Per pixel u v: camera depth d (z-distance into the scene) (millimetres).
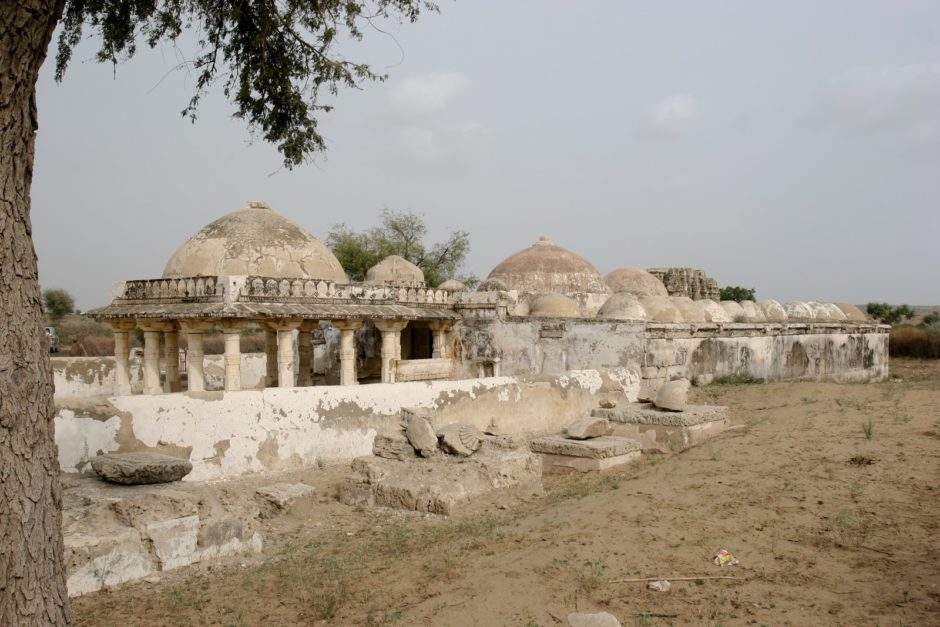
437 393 14609
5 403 3955
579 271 30031
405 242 42906
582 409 17562
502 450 11375
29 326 4090
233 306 16938
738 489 8320
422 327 26859
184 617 6238
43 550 4090
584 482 11289
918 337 42500
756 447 10617
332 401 13023
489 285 28547
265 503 9875
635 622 5031
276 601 6496
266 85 7879
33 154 4172
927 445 9523
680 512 7605
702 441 13141
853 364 30703
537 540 7188
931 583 5332
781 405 16594
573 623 4953
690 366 21469
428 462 10914
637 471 11289
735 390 19672
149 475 8336
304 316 18188
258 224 19844
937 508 7031
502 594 5664
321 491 11164
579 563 6227
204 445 11367
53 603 4129
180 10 7566
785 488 8172
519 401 16188
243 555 8125
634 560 6242
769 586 5559
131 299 19109
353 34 7719
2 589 3912
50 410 4207
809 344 27609
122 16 7465
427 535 8484
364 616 5781
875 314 65562
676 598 5422
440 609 5551
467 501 10016
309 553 8125
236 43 7789
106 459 8461
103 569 7070
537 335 22266
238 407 11812
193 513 7891
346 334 20172
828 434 10930
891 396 14992
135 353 25688
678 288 34531
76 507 7676
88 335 46875
